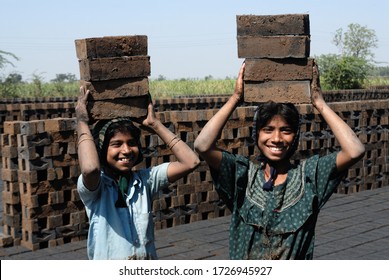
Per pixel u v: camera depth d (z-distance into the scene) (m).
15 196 7.23
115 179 3.40
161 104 18.89
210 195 8.50
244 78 3.60
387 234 7.54
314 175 3.28
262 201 3.27
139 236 3.35
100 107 3.51
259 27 3.60
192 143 8.30
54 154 7.10
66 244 7.23
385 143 10.66
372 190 10.41
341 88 41.41
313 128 9.66
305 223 3.23
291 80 3.58
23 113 15.72
